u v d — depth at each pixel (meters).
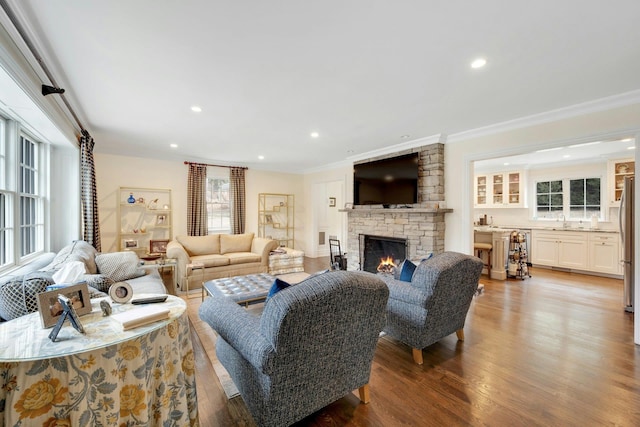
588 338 2.64
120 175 5.12
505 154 3.62
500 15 1.61
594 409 1.70
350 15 1.60
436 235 4.20
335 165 6.39
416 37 1.82
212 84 2.46
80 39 1.80
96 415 1.09
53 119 2.52
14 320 1.32
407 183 4.49
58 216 3.40
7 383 1.01
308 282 1.34
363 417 1.65
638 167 2.61
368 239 5.42
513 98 2.79
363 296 1.45
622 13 1.58
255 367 1.35
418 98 2.79
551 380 1.99
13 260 2.44
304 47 1.92
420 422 1.61
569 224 5.91
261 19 1.63
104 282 2.28
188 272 4.22
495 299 3.79
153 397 1.29
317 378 1.47
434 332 2.27
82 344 1.08
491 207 6.79
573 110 3.00
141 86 2.48
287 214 7.21
